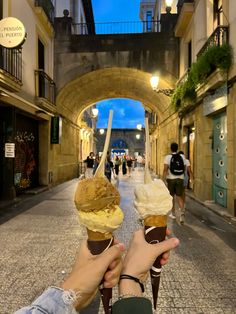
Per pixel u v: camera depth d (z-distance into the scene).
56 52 16.95
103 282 0.90
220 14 10.48
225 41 8.95
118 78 19.31
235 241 6.17
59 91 16.89
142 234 1.05
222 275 4.42
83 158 29.86
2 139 11.65
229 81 8.66
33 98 13.49
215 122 10.77
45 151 15.81
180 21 14.37
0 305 3.54
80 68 16.94
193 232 6.86
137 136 56.75
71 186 16.88
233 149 8.47
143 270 0.97
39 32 14.50
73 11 25.11
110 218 0.91
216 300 3.66
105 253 0.89
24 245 5.83
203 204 10.52
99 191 0.90
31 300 3.66
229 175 8.70
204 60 9.45
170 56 16.83
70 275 0.89
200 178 11.66
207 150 11.12
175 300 3.64
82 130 28.16
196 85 11.16
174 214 8.11
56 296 0.79
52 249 5.59
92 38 16.94
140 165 46.69
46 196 12.76
